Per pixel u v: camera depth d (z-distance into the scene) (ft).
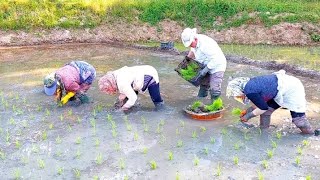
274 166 13.76
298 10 36.78
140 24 37.32
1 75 25.08
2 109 19.30
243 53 30.12
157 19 37.65
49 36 35.65
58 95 18.90
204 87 20.03
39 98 20.72
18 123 17.71
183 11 38.09
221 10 37.45
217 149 15.05
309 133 15.98
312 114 18.02
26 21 36.32
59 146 15.53
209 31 36.09
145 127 16.90
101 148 15.30
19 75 24.99
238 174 13.32
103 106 19.35
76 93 19.51
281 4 38.14
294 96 15.47
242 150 14.94
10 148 15.47
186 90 21.63
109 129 16.90
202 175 13.29
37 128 17.16
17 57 29.89
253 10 36.91
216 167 13.79
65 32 36.11
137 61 28.14
